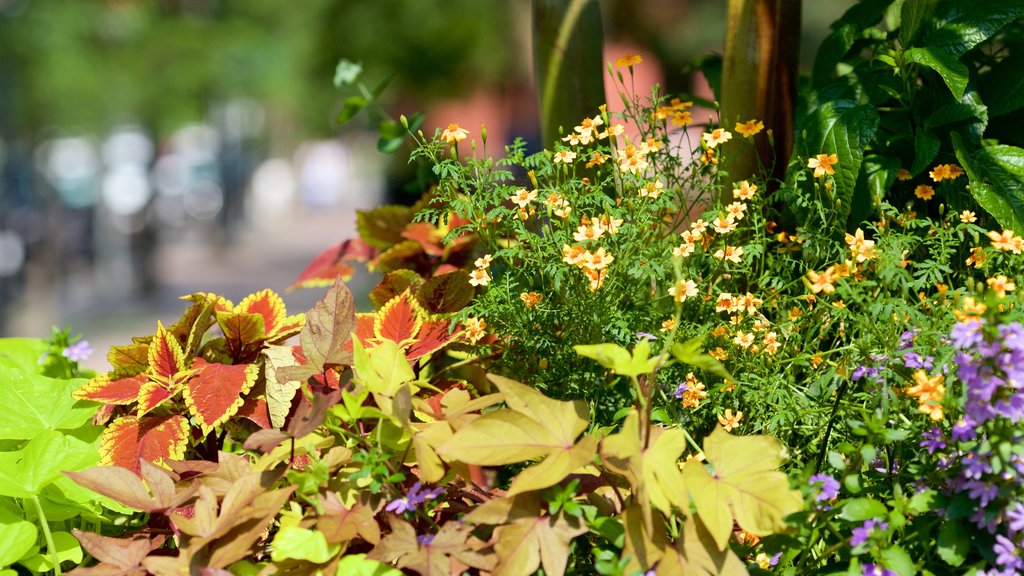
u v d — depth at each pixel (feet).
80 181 47.62
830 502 5.27
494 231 6.86
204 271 56.49
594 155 6.72
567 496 4.96
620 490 5.65
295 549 4.94
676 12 41.22
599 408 6.76
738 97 7.47
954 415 5.35
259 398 6.34
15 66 33.81
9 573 5.66
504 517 5.05
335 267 9.34
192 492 5.39
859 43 8.44
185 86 35.63
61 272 45.96
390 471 5.51
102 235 49.39
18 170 38.27
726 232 6.50
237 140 57.26
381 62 32.71
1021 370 4.69
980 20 6.95
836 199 6.75
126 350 6.37
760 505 5.00
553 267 6.29
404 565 4.93
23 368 7.82
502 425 5.17
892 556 4.93
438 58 32.53
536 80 8.31
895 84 7.45
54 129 36.83
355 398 5.31
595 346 5.07
